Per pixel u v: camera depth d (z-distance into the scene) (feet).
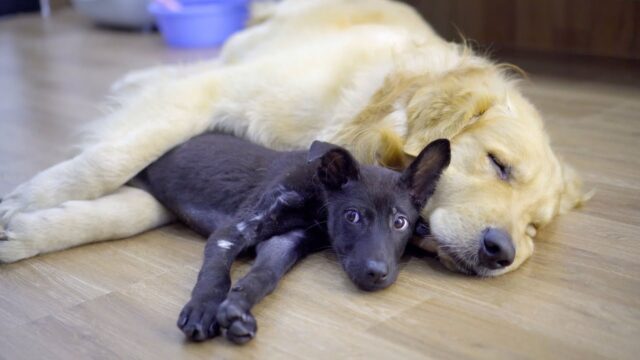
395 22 4.67
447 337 2.88
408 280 3.25
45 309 3.03
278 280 3.12
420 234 3.41
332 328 2.92
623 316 3.02
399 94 3.66
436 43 4.14
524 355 2.80
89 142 4.10
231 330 2.79
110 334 2.89
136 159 3.69
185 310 2.84
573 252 3.49
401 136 3.57
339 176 3.22
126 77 5.25
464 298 3.12
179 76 5.02
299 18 4.89
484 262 3.23
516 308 3.06
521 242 3.34
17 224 3.37
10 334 2.89
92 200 3.59
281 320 2.96
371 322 2.96
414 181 3.26
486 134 3.48
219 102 4.01
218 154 3.63
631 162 4.46
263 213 3.26
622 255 3.46
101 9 9.09
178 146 3.81
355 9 4.79
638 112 5.29
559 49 7.25
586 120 5.16
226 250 3.12
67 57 7.54
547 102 5.57
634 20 6.72
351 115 3.81
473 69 3.73
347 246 3.15
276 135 4.03
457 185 3.39
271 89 4.00
